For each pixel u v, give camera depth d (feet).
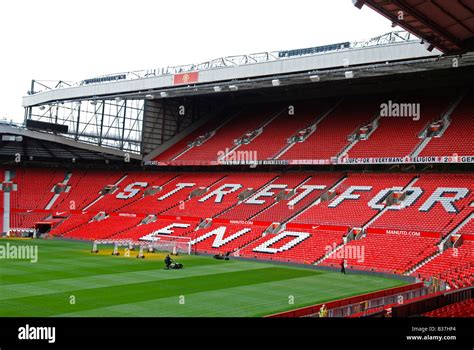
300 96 228.02
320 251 146.72
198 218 184.44
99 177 240.94
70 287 102.78
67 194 230.68
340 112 206.90
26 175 242.99
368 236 147.95
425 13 74.28
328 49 161.99
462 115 174.81
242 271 131.13
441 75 186.50
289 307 90.53
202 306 89.51
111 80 208.54
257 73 165.68
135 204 209.87
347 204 165.17
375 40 151.02
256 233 166.40
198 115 242.99
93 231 197.88
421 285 104.01
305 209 170.40
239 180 204.13
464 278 111.96
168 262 132.16
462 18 76.02
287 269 136.56
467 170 167.43
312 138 195.21
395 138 175.94
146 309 85.76
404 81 199.31
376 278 124.88
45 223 211.82
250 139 211.00
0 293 95.20
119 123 216.95
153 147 227.61
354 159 169.37
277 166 205.87
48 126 195.31
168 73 188.44
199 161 205.57
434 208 148.56
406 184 165.37
